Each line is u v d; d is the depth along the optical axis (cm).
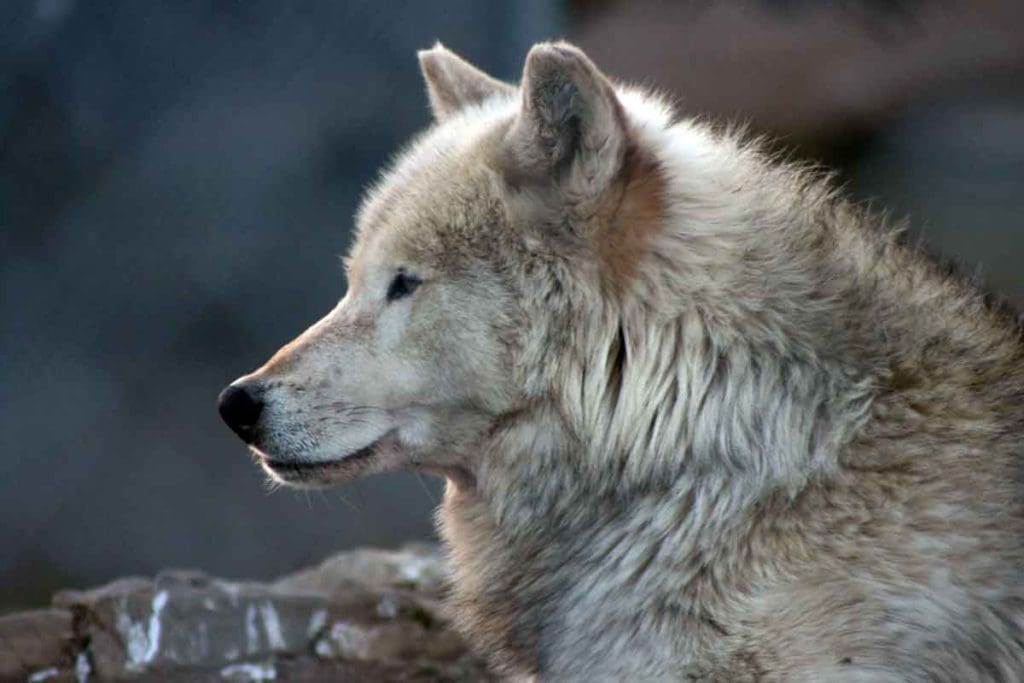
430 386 877
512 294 860
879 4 2686
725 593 819
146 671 1105
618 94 952
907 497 805
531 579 909
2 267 2275
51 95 2302
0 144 2284
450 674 1126
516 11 2253
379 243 888
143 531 2212
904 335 852
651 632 843
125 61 2322
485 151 878
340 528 2197
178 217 2328
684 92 3108
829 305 845
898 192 3027
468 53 2259
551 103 836
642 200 845
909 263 916
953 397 833
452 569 970
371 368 882
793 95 3147
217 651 1130
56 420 2242
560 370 859
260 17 2336
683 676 828
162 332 2314
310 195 2355
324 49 2339
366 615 1180
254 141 2347
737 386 830
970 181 3038
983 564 797
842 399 825
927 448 816
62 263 2295
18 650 1111
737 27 3206
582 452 866
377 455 895
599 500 868
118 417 2266
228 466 2275
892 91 3192
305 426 886
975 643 798
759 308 835
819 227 884
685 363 838
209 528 2231
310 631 1161
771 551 812
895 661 795
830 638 796
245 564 2208
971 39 3238
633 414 846
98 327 2294
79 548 2198
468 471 911
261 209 2344
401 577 1309
